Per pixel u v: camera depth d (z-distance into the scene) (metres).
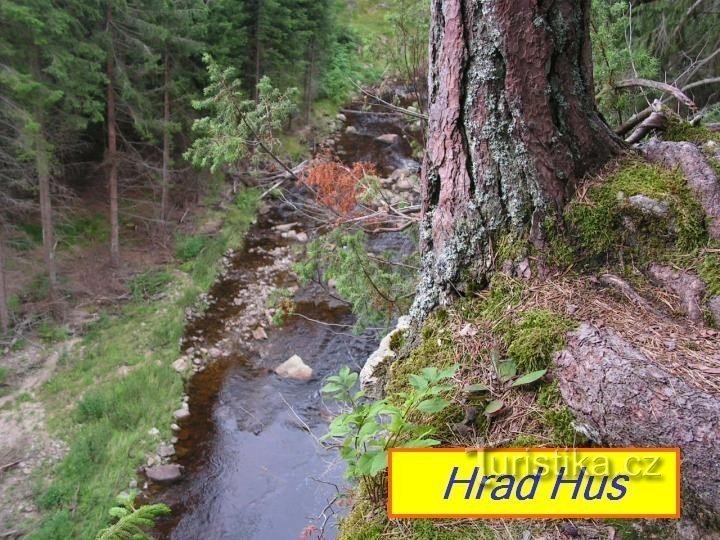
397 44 6.76
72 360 9.10
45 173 9.60
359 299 5.07
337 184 5.10
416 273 5.34
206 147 5.26
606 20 4.69
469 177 2.46
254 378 9.27
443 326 2.44
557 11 2.28
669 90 3.10
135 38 10.72
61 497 6.86
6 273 10.43
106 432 7.79
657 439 1.66
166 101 12.19
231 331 10.30
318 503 6.99
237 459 7.74
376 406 1.85
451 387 1.94
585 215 2.35
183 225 13.20
